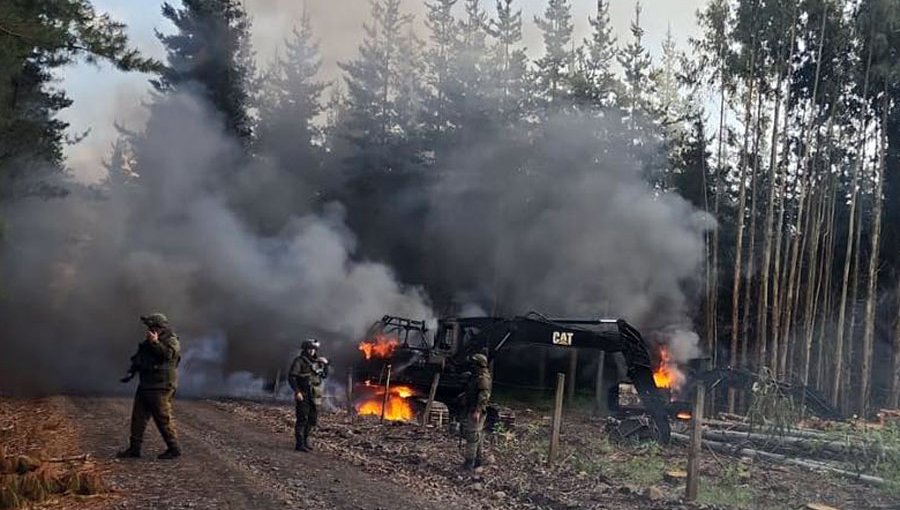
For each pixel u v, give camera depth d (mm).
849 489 11047
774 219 30125
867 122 27859
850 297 27875
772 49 27531
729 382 15391
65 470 8922
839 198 29156
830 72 27406
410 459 11367
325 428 14586
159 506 7453
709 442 15047
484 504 8727
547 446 13625
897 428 13516
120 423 13648
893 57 24922
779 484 11141
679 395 16797
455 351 18391
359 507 8055
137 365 10141
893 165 27906
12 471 8070
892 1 24016
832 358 26125
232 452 11031
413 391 18422
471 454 10742
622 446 14859
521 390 29266
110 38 12812
